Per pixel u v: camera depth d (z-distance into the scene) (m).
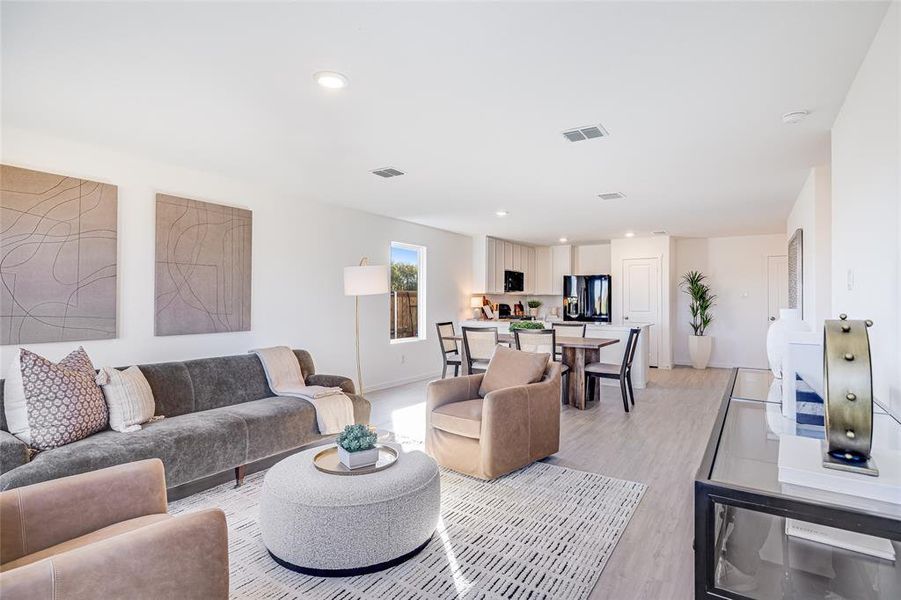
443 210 5.74
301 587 1.94
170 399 3.20
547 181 4.35
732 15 1.80
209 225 4.01
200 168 3.89
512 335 5.79
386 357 6.16
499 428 3.04
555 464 3.40
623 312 8.63
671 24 1.86
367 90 2.46
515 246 8.93
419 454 2.50
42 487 1.50
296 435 3.30
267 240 4.57
